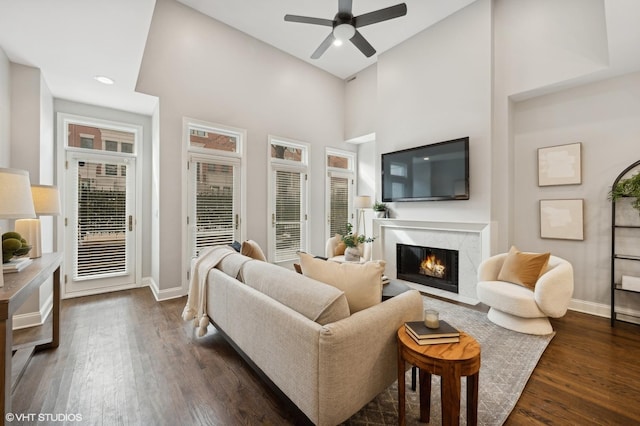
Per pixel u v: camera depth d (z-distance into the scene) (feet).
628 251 9.68
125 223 13.19
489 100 11.55
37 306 9.21
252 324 5.86
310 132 17.44
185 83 12.53
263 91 15.20
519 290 9.04
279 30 14.24
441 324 5.03
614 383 6.22
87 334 8.53
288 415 5.24
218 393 5.87
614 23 7.90
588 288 10.48
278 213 15.96
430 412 5.32
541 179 11.32
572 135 10.73
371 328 4.73
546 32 10.61
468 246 11.96
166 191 12.09
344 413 4.33
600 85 10.18
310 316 4.84
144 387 6.03
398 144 14.94
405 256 14.56
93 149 12.51
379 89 15.93
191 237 12.91
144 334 8.59
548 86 10.64
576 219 10.59
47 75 9.87
